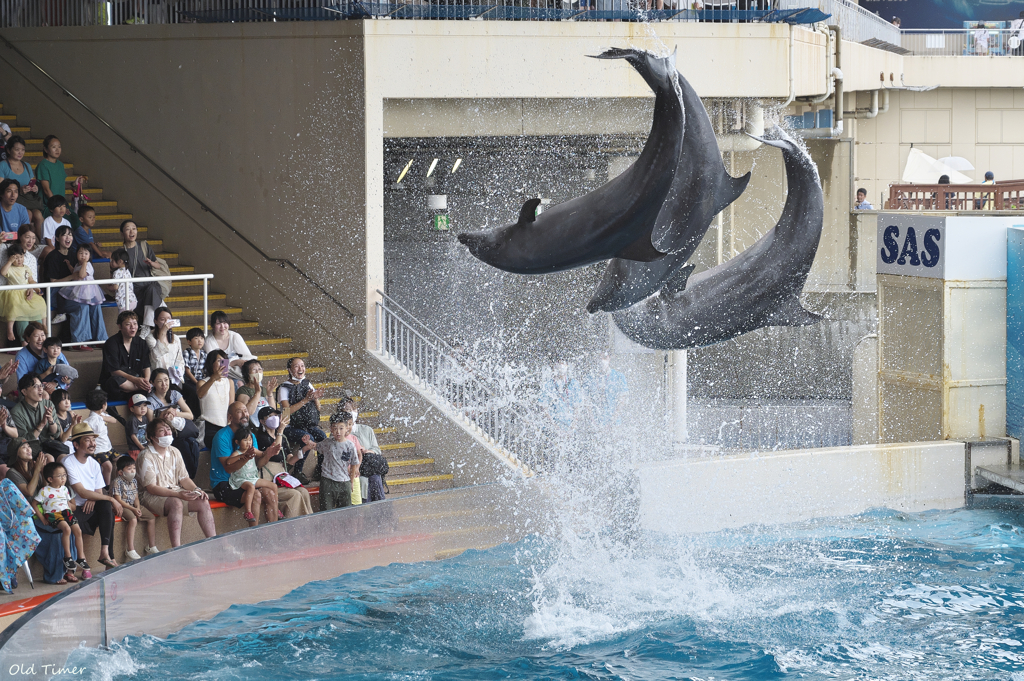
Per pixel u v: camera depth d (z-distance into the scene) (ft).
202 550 37.65
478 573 43.62
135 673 33.14
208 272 66.23
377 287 58.39
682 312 29.66
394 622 38.40
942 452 56.75
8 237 53.52
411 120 59.82
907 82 122.42
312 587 41.37
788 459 54.19
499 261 26.99
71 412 45.42
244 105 62.90
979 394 59.93
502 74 60.44
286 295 62.44
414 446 57.93
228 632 37.09
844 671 34.86
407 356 59.93
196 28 64.69
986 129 126.41
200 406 50.47
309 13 58.85
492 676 34.22
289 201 61.31
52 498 40.86
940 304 59.57
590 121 63.82
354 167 57.93
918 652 36.60
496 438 58.13
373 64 57.11
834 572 45.09
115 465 45.16
